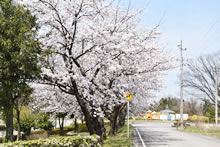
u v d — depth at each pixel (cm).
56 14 996
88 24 1015
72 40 1024
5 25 940
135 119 7356
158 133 2283
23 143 676
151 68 1398
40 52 1016
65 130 2691
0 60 917
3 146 643
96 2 1019
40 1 981
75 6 1007
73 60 1063
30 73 934
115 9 1171
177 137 1845
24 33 963
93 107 1105
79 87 1162
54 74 1006
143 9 1208
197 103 5947
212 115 5494
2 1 966
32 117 2020
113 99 1209
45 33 1025
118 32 1203
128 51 1091
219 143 1452
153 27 1276
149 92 2028
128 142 1351
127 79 1295
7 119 1122
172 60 1466
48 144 721
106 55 1055
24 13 993
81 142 842
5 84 965
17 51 930
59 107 1437
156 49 1295
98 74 1243
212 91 4184
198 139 1702
